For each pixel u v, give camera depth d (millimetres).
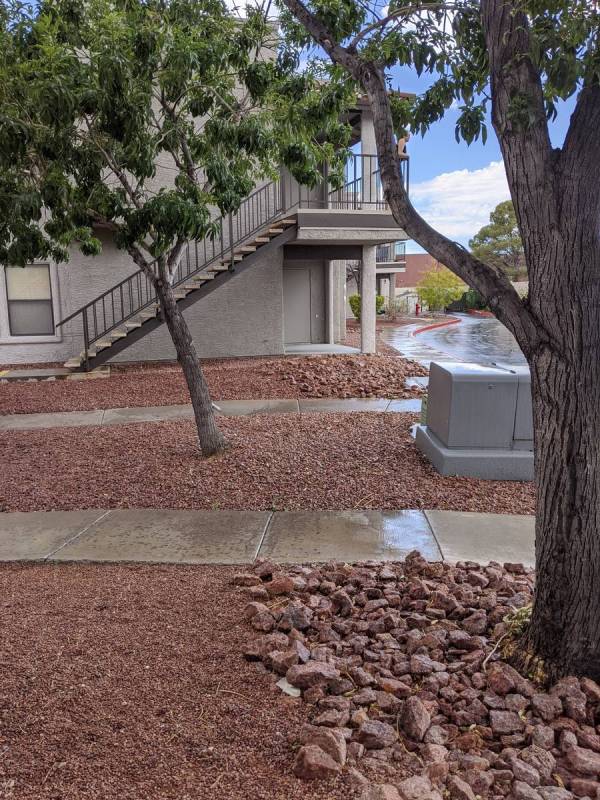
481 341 24031
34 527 5582
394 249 33844
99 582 4391
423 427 7703
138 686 2971
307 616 3551
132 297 14023
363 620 3596
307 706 2828
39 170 6762
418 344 22500
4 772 2385
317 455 7277
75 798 2262
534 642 3021
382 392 11531
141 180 6477
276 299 15555
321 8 4641
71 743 2555
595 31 2725
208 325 15289
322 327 18484
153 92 6863
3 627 3586
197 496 6176
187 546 5074
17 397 11273
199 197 6746
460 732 2662
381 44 4148
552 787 2301
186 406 10516
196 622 3656
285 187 15367
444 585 3953
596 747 2516
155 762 2457
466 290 47625
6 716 2711
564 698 2744
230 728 2668
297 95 6586
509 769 2404
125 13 6117
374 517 5660
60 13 6109
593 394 2756
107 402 10859
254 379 12547
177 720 2719
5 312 14656
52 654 3248
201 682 3018
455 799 2234
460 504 5957
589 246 2699
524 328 2883
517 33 2850
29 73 5605
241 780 2359
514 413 6691
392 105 4551
